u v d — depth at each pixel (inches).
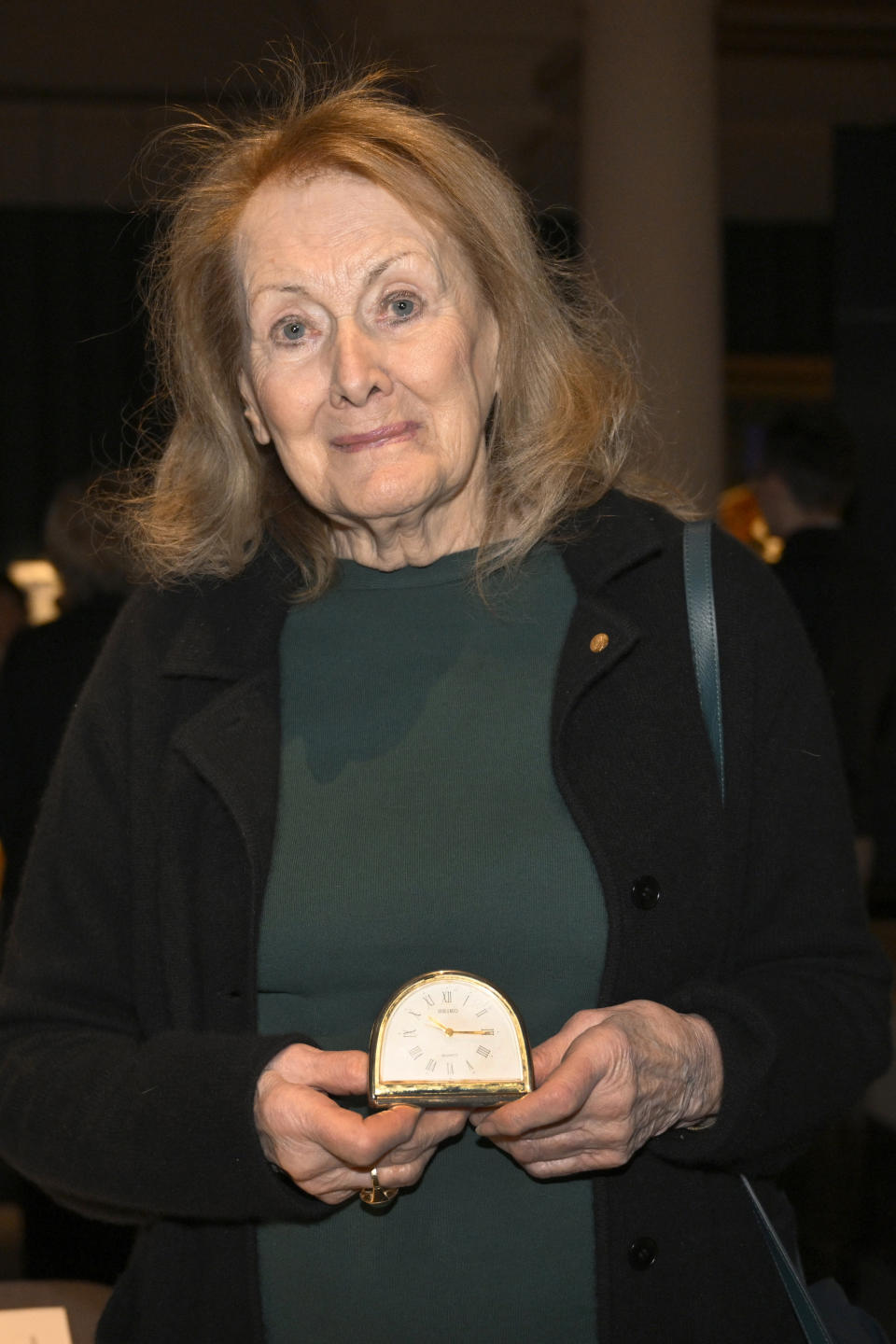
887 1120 95.7
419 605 52.0
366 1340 46.0
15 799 98.7
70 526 101.4
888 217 230.7
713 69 223.1
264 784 48.9
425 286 48.6
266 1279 47.3
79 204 378.0
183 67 305.6
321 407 48.4
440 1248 46.0
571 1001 46.6
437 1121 43.2
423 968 46.6
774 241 400.5
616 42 219.9
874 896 239.8
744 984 47.5
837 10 267.9
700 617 49.5
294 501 53.9
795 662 50.0
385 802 48.2
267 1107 41.8
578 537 52.6
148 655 51.9
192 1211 44.2
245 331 50.4
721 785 48.0
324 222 48.4
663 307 217.9
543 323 52.6
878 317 231.6
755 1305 47.3
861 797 136.7
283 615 53.4
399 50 255.6
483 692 49.6
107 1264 97.6
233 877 48.6
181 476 55.2
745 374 402.6
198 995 48.3
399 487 47.8
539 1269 45.8
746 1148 45.0
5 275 378.9
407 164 49.4
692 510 56.2
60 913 49.6
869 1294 83.7
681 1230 46.6
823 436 140.0
